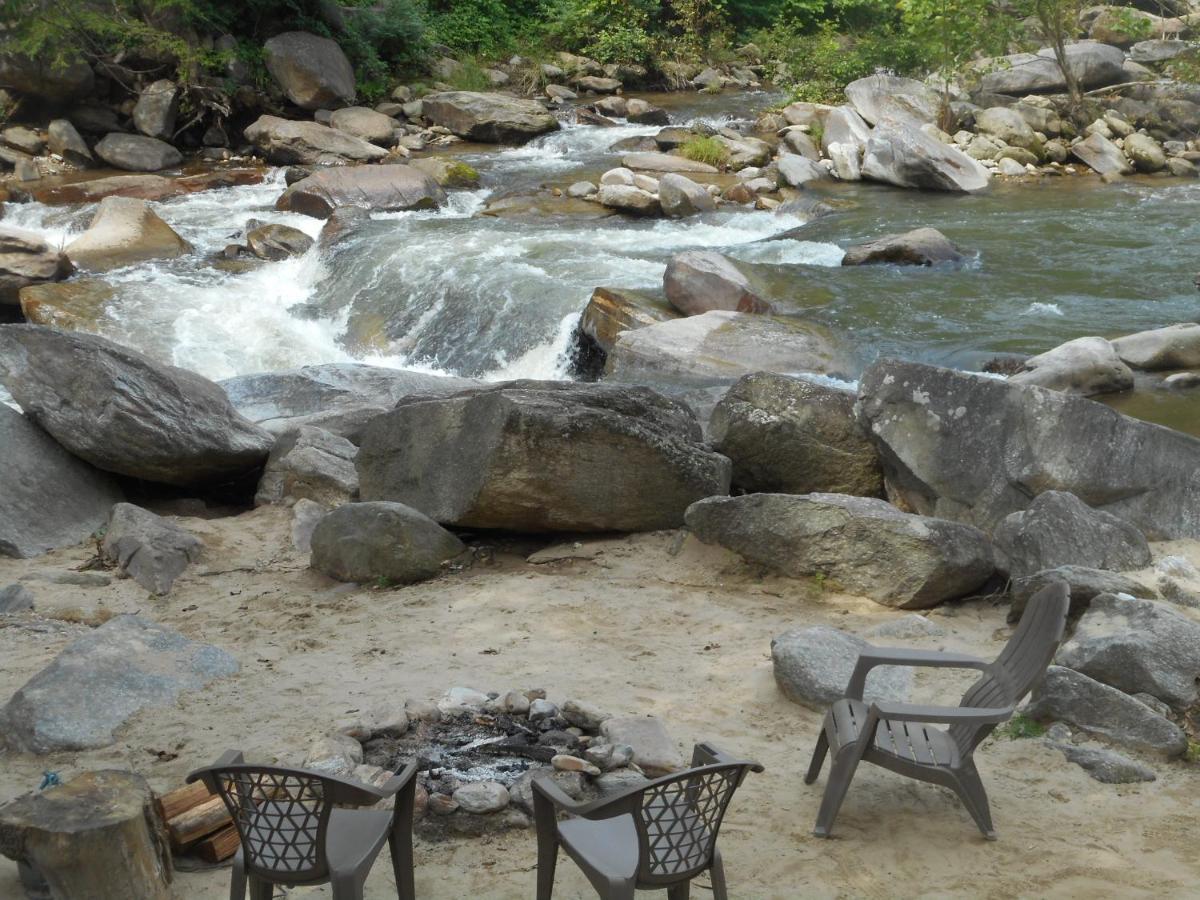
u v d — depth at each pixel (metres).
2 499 8.73
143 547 8.05
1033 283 15.73
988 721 4.50
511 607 7.18
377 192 21.06
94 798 3.99
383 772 4.81
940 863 4.51
